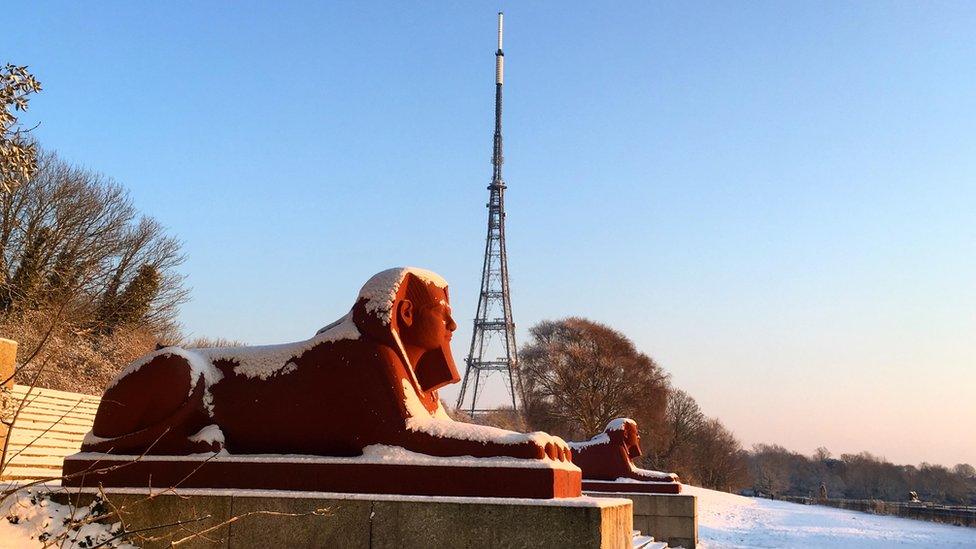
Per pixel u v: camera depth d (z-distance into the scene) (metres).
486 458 8.20
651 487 18.41
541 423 52.69
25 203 26.56
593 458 19.11
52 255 24.47
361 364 8.80
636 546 14.80
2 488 8.49
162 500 8.39
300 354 9.11
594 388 51.12
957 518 44.38
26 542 7.86
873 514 47.94
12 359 12.04
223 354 9.46
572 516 7.63
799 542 25.98
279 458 8.60
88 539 8.07
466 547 7.73
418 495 8.12
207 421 9.17
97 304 26.55
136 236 33.28
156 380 9.10
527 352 55.00
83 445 9.28
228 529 8.23
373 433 8.59
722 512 36.50
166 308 35.00
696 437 74.00
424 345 9.27
